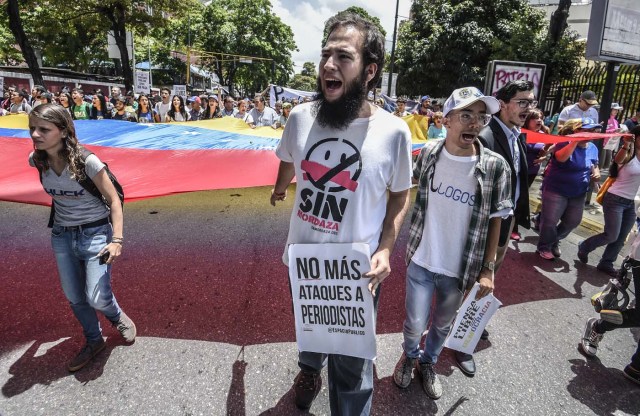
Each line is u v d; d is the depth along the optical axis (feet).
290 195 22.06
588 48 20.90
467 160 6.91
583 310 11.39
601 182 24.48
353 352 5.66
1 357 8.35
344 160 5.23
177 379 7.90
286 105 32.94
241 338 9.26
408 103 55.26
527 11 57.88
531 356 9.21
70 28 69.21
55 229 7.78
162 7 67.15
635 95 29.45
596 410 7.68
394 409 7.43
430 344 7.80
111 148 14.33
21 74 72.43
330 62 4.99
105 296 7.89
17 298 10.63
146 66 117.70
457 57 59.52
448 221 7.17
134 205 19.45
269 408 7.30
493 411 7.53
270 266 13.12
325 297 5.63
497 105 6.33
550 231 14.61
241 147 14.83
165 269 12.61
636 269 8.51
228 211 18.98
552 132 30.42
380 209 5.58
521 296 12.02
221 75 156.46
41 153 7.14
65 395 7.41
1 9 56.39
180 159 14.48
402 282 12.49
